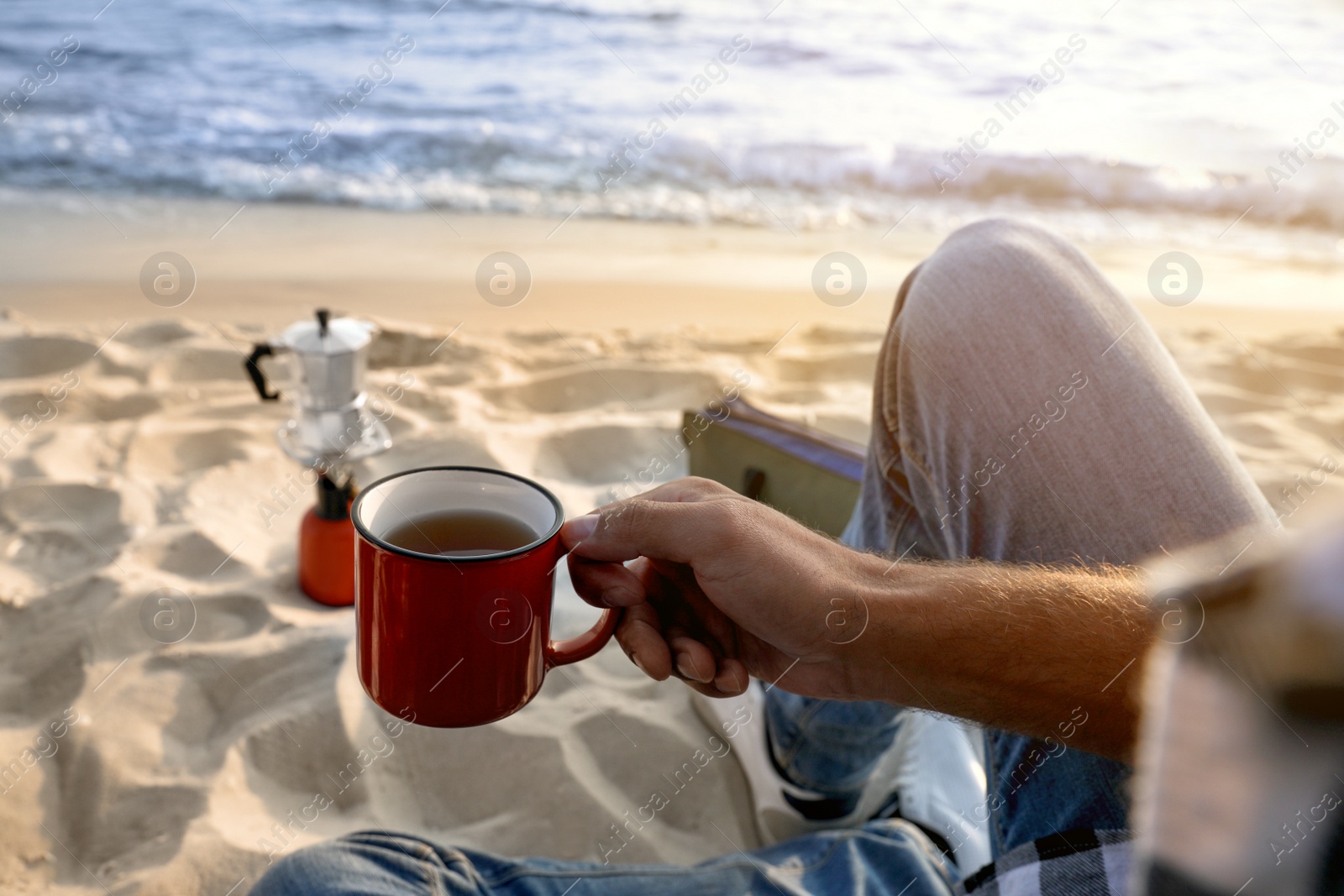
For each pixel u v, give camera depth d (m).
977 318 0.98
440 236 4.61
